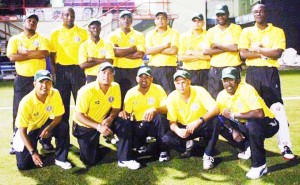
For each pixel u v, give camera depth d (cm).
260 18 405
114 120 377
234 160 388
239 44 423
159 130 389
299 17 1428
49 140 428
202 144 436
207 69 489
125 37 477
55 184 335
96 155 383
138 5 1397
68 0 1440
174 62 486
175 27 1348
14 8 1340
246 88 360
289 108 621
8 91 897
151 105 400
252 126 340
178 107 377
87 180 343
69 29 448
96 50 441
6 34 1298
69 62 448
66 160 379
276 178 337
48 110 360
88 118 364
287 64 1300
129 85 482
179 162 387
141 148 423
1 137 497
